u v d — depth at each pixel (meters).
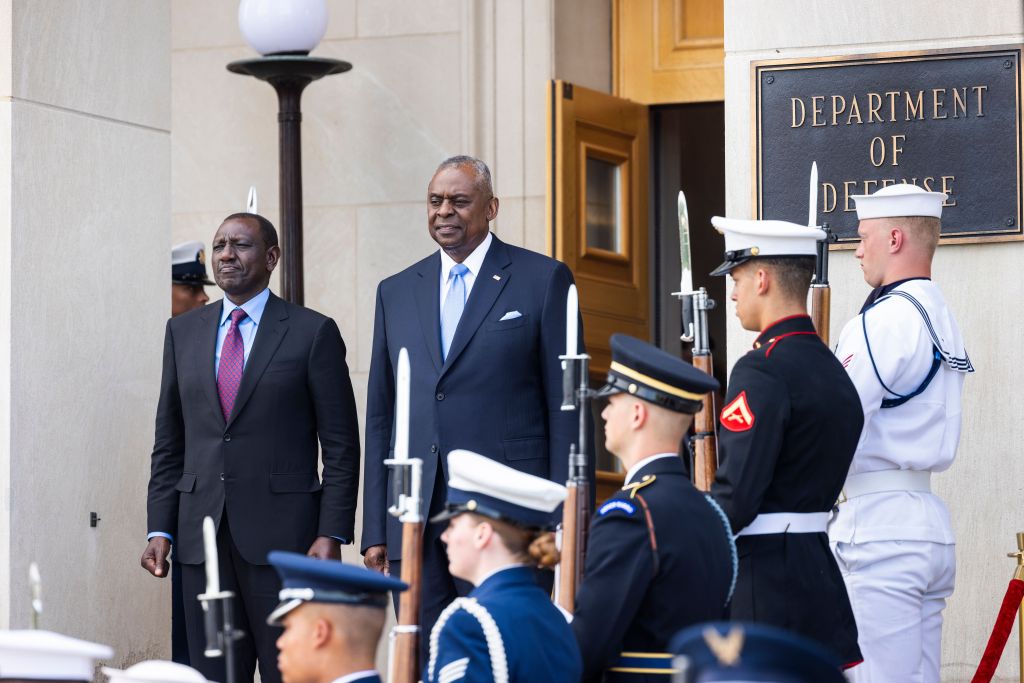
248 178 28.23
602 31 27.77
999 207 19.91
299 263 25.30
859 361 16.33
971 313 20.03
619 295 26.86
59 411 20.81
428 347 18.20
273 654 19.16
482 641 12.02
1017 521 19.81
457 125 27.03
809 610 14.19
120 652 21.41
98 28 21.64
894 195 16.89
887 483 16.42
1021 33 19.94
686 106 27.81
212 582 11.80
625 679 12.60
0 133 20.44
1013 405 19.88
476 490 12.53
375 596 11.85
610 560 12.53
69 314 21.02
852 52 20.34
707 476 15.62
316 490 19.53
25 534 20.25
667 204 28.48
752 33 20.58
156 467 19.94
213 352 19.64
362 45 27.55
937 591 16.64
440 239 18.31
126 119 22.05
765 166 20.48
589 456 14.21
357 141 27.52
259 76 25.23
